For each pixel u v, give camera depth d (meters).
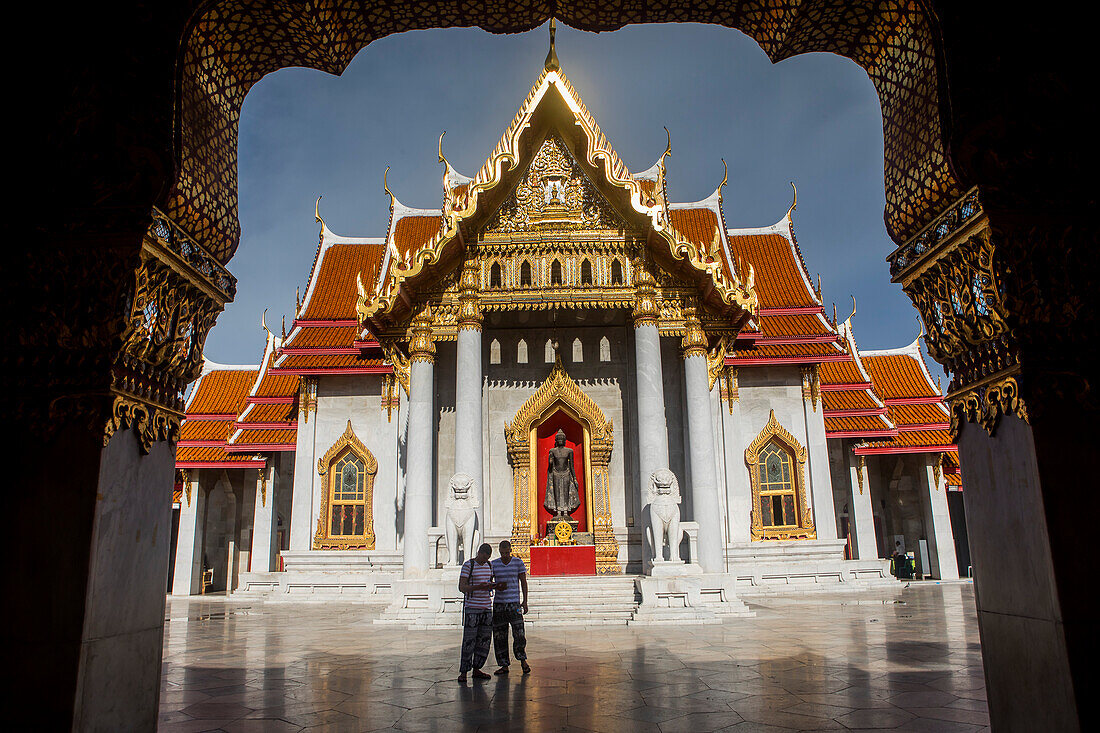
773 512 32.62
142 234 6.13
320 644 16.00
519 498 22.59
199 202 6.91
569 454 22.80
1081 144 6.07
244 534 39.34
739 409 33.44
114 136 6.28
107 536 5.92
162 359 6.61
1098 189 6.02
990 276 6.08
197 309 7.14
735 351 33.56
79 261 6.09
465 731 8.14
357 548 32.44
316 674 12.02
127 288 6.09
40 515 5.79
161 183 6.27
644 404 20.58
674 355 23.27
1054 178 6.05
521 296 21.34
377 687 10.80
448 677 11.59
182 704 9.70
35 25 6.38
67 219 6.14
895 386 40.97
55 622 5.62
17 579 5.69
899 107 7.45
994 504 6.26
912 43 7.08
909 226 7.27
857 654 13.30
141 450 6.41
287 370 33.59
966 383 6.68
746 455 33.03
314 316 36.38
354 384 34.25
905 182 7.27
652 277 21.42
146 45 6.45
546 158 22.12
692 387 21.52
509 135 20.78
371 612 25.36
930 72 6.85
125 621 6.09
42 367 6.02
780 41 7.90
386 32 8.21
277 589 32.84
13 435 5.93
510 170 20.66
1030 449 5.75
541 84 21.11
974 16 6.26
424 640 16.59
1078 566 5.48
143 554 6.38
